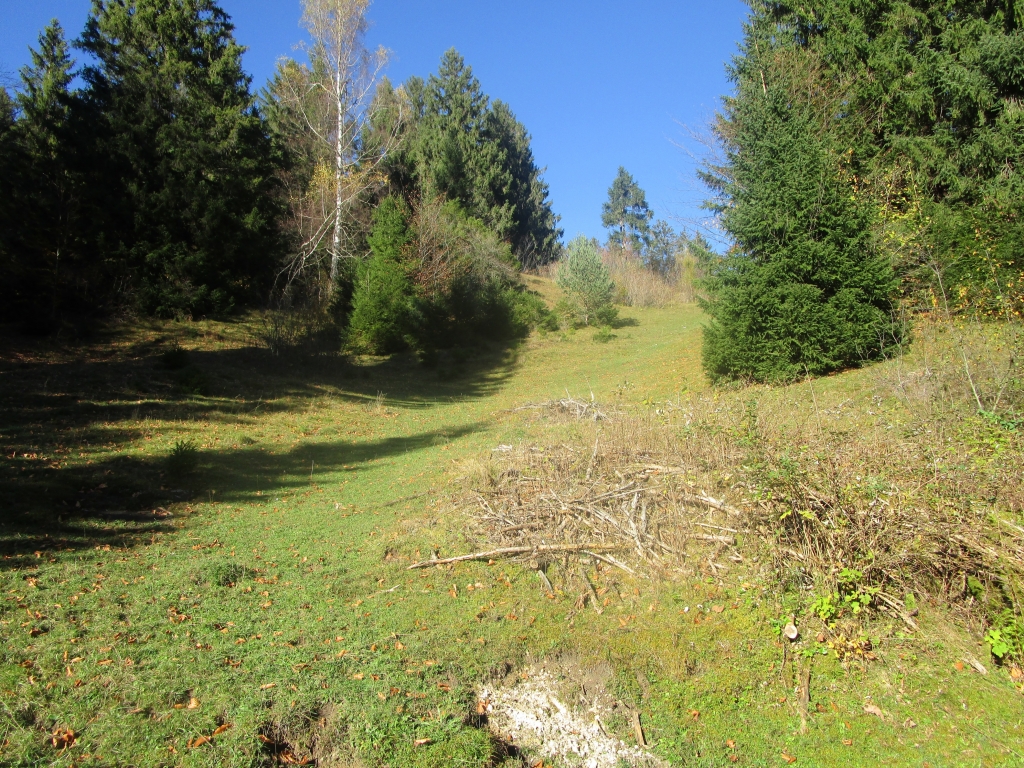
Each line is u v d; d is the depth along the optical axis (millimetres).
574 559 6098
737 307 13172
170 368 16109
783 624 4953
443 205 32688
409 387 20078
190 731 3852
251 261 24422
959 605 4910
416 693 4355
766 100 14258
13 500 7559
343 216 29750
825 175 12789
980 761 3904
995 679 4426
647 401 11203
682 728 4312
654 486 6906
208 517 8039
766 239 13195
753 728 4289
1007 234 11805
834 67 17266
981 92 14812
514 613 5398
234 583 6004
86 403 12422
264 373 18203
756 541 5676
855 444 6137
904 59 15992
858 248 12500
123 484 8781
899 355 11047
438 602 5594
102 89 23031
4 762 3471
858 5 17156
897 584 5043
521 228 50156
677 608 5297
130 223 21672
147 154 22594
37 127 20781
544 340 28672
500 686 4660
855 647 4703
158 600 5508
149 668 4457
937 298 12250
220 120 23797
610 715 4430
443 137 39938
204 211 22703
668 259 60312
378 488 9305
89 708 3982
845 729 4223
